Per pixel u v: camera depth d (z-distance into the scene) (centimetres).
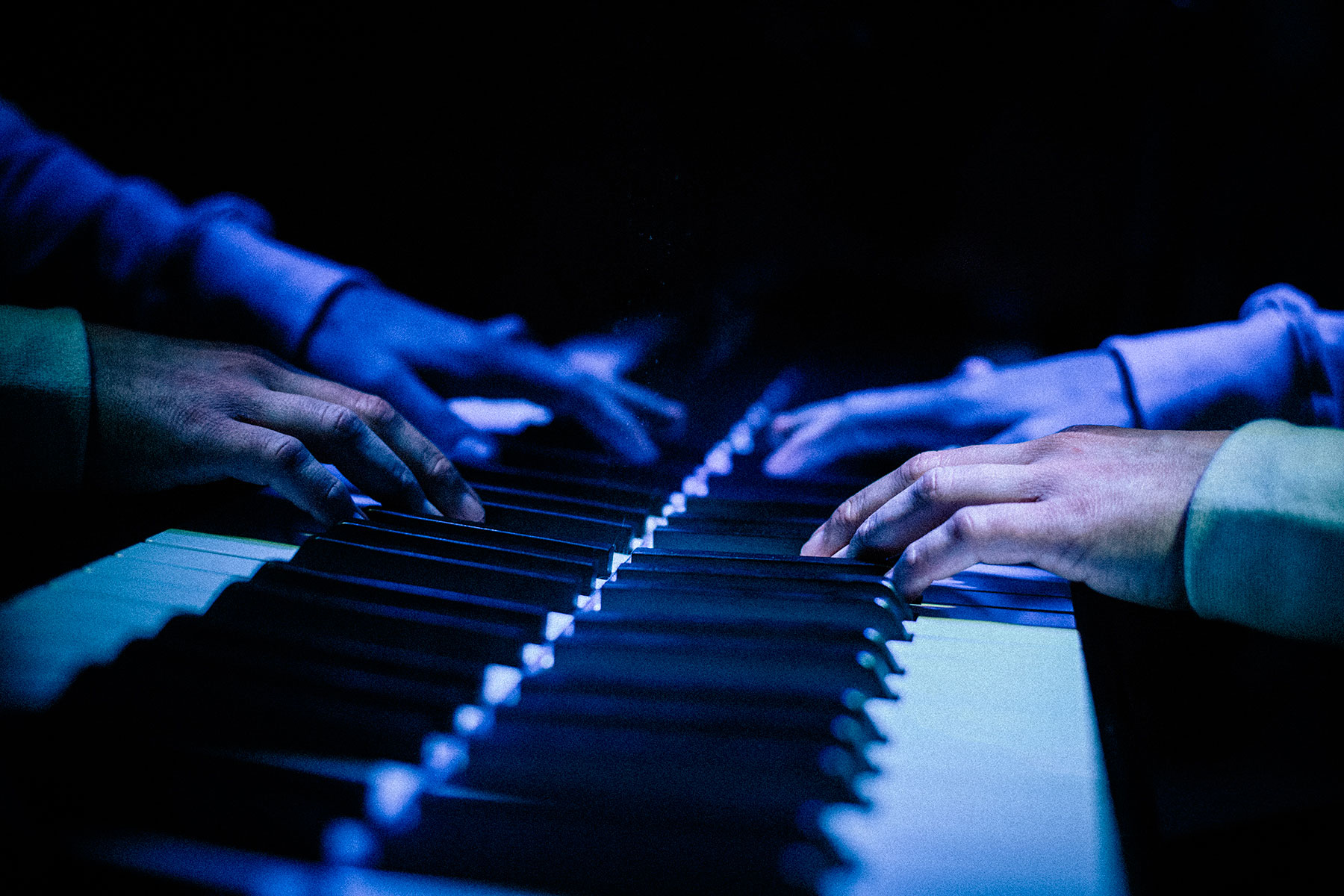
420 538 91
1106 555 89
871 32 259
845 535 101
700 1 260
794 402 178
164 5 267
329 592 80
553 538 98
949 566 90
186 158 275
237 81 270
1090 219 254
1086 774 59
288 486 100
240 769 55
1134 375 166
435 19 279
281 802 53
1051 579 100
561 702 63
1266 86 238
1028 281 247
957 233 251
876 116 259
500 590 84
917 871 50
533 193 257
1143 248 250
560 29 265
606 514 110
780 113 261
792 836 51
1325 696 140
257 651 69
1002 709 68
